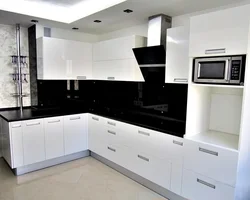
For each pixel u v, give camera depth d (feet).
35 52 11.53
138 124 8.87
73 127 11.35
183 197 7.60
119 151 9.99
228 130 8.00
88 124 11.93
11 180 9.36
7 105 11.65
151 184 8.80
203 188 6.89
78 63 12.18
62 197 8.17
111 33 13.06
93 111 11.74
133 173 9.61
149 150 8.54
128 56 10.14
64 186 8.96
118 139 9.98
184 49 7.88
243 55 5.86
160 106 10.20
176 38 8.10
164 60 8.73
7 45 11.34
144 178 9.06
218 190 6.52
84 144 11.93
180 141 7.41
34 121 9.91
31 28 11.62
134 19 10.16
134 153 9.21
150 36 9.65
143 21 10.52
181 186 7.52
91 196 8.28
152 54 8.80
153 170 8.46
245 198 6.85
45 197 8.14
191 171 7.18
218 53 6.31
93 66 12.64
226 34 6.09
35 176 9.78
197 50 6.81
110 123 10.36
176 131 7.70
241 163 6.24
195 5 8.06
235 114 7.78
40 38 10.96
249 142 6.54
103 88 13.47
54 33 12.08
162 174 8.13
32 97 12.19
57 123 10.70
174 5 8.08
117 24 11.18
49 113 10.79
